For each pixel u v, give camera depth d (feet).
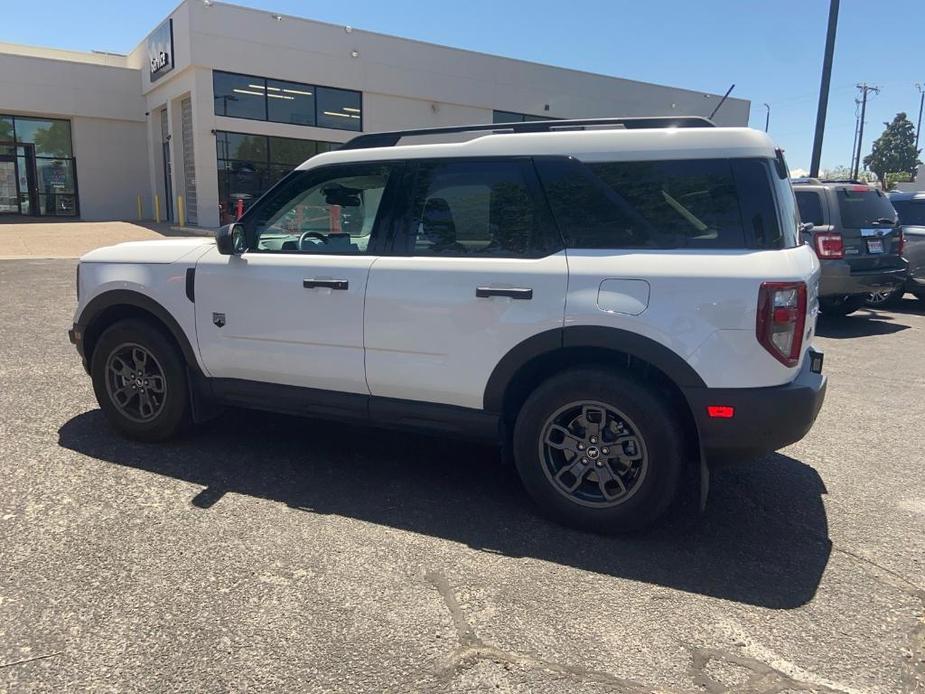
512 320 11.60
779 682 8.15
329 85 74.02
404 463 14.76
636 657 8.55
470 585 10.09
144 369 14.98
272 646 8.55
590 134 11.78
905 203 39.47
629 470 11.53
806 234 18.95
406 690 7.86
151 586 9.74
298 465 14.43
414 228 12.73
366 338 12.75
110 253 15.38
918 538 11.96
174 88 72.08
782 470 15.07
